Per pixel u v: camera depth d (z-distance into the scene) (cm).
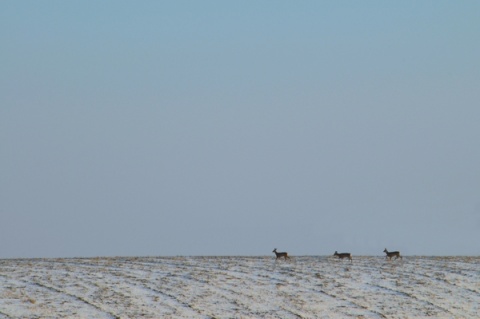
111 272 18900
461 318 14588
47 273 18688
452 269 19662
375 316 14600
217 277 18200
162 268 19712
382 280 18000
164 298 15700
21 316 13912
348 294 16412
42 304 14888
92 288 16612
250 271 19188
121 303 15150
